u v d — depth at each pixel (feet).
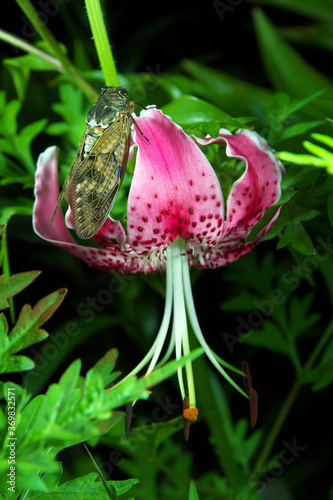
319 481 2.12
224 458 1.75
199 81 2.03
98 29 1.49
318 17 2.39
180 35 2.54
